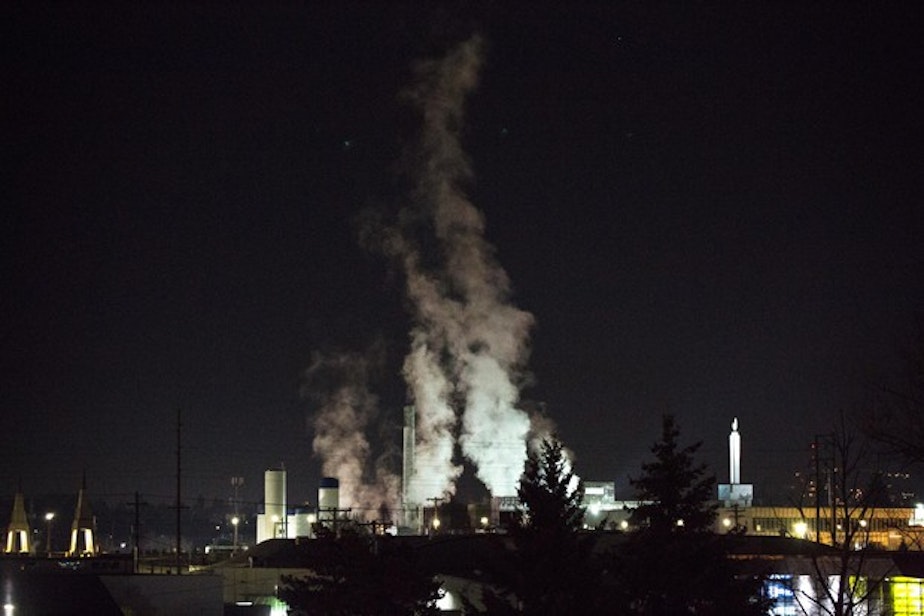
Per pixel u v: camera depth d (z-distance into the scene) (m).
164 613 99.38
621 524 145.00
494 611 67.75
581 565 67.12
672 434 63.34
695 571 61.62
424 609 90.88
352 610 90.25
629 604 65.12
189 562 152.50
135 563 120.69
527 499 69.81
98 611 96.44
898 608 81.12
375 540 95.94
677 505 63.12
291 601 96.00
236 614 118.81
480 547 108.56
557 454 71.25
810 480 89.19
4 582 95.31
